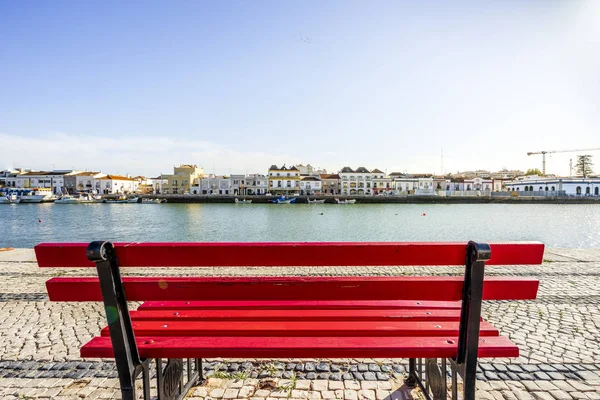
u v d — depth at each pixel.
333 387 3.10
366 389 3.07
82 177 108.94
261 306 2.41
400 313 2.32
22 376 3.32
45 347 3.97
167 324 2.21
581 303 5.48
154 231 29.64
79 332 4.41
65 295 2.11
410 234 27.45
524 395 2.98
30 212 57.91
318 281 2.09
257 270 8.15
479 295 1.87
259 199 94.38
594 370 3.41
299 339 2.07
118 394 3.01
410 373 3.14
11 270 8.02
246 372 3.36
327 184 106.38
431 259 2.01
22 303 5.55
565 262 8.61
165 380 2.54
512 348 2.04
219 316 2.27
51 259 1.98
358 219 42.12
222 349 1.99
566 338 4.17
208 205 83.38
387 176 111.06
